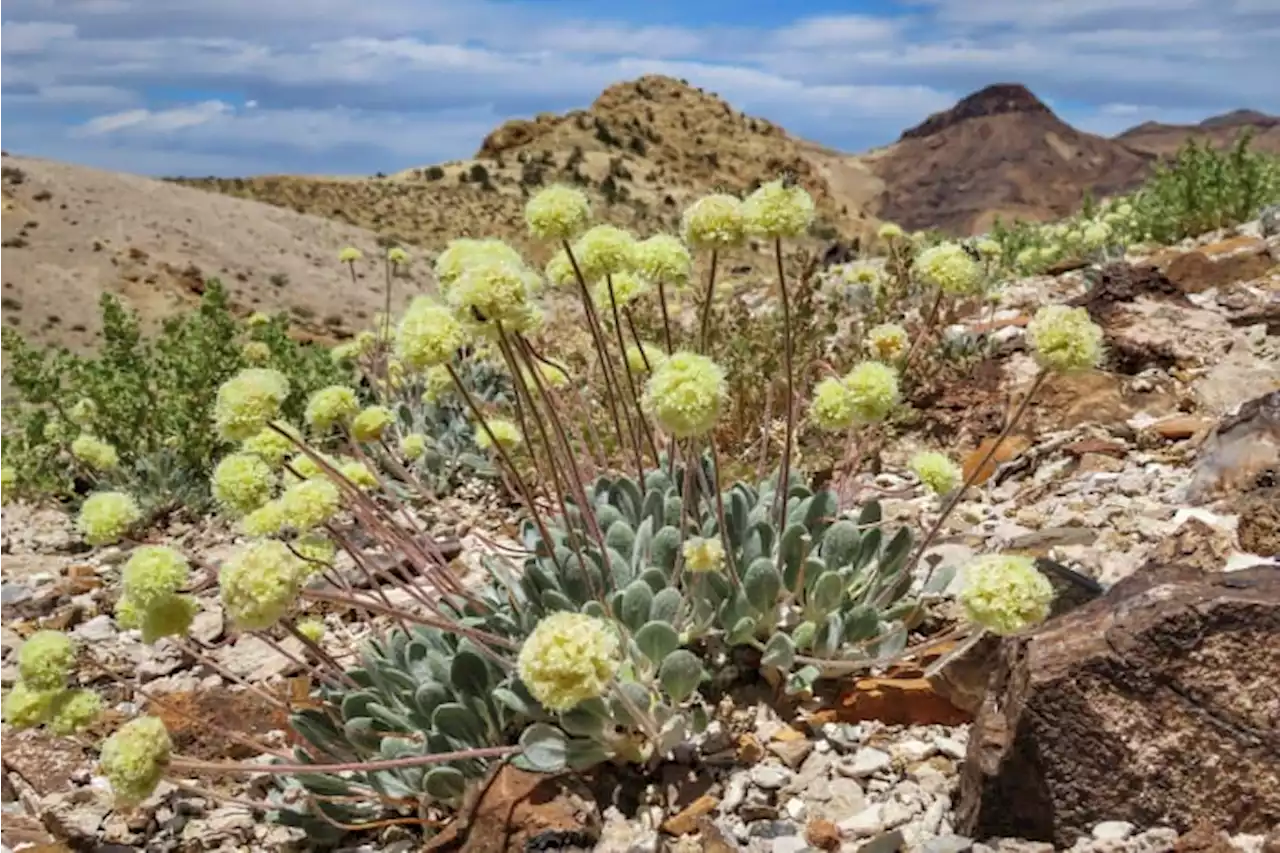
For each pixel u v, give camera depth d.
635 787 0.38
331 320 4.14
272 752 0.41
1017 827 0.33
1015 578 0.31
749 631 0.41
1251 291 0.88
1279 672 0.31
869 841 0.34
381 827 0.40
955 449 0.71
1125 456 0.63
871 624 0.42
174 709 0.42
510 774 0.37
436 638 0.44
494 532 0.69
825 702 0.41
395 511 0.76
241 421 0.41
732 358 0.72
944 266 0.48
